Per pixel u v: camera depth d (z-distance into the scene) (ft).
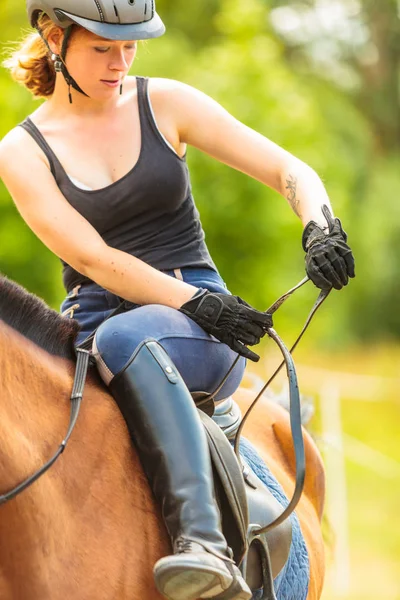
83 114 17.31
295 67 107.45
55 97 17.51
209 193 47.98
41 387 15.23
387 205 110.42
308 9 109.70
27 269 45.03
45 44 17.08
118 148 17.21
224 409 18.11
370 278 112.57
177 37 59.88
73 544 14.64
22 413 14.78
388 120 118.62
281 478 20.84
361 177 105.60
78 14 16.35
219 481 15.74
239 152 18.06
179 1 83.82
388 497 58.80
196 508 14.98
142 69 52.80
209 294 16.42
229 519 15.71
